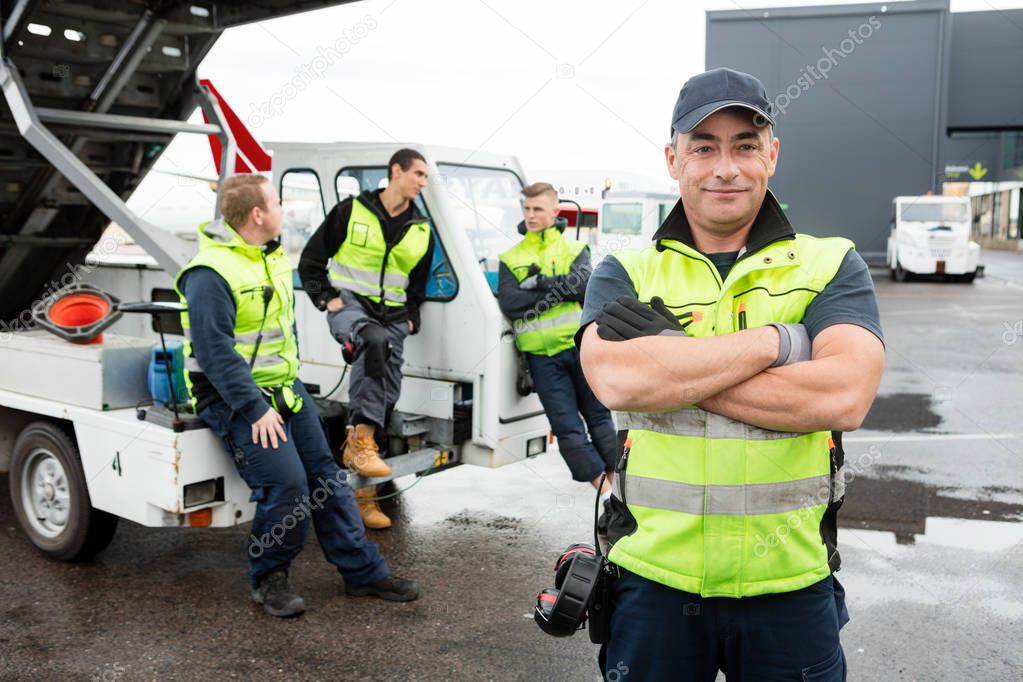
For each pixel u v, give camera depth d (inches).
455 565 176.2
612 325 68.6
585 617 73.9
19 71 193.0
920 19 829.8
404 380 193.9
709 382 64.4
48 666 134.0
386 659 136.8
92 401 166.2
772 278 69.5
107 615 152.5
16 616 151.9
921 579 166.6
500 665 134.9
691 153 68.8
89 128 206.4
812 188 887.7
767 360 64.1
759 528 67.0
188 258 182.2
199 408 150.5
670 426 68.7
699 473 67.6
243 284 144.4
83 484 169.6
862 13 836.6
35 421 180.1
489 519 205.0
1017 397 333.7
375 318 178.7
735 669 70.7
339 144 200.4
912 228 844.6
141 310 153.8
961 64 857.5
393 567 174.9
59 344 172.7
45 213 217.5
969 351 438.6
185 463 151.1
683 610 69.2
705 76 68.1
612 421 197.5
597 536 77.0
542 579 169.3
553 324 186.4
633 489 70.7
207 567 175.8
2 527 197.6
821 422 63.8
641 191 661.3
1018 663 134.8
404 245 177.9
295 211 211.0
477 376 186.1
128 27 200.5
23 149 201.2
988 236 1907.0
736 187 67.8
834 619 70.6
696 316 71.0
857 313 66.6
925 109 850.1
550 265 186.2
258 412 143.9
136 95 216.5
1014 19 828.0
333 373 204.5
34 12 181.2
